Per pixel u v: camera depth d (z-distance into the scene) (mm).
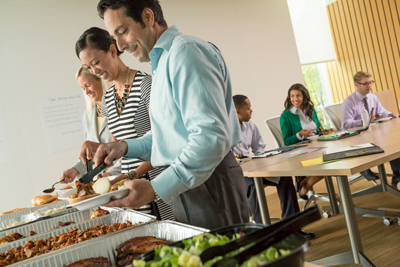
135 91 1559
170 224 806
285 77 4828
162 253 469
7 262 856
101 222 1103
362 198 3246
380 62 5668
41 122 3160
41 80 3191
